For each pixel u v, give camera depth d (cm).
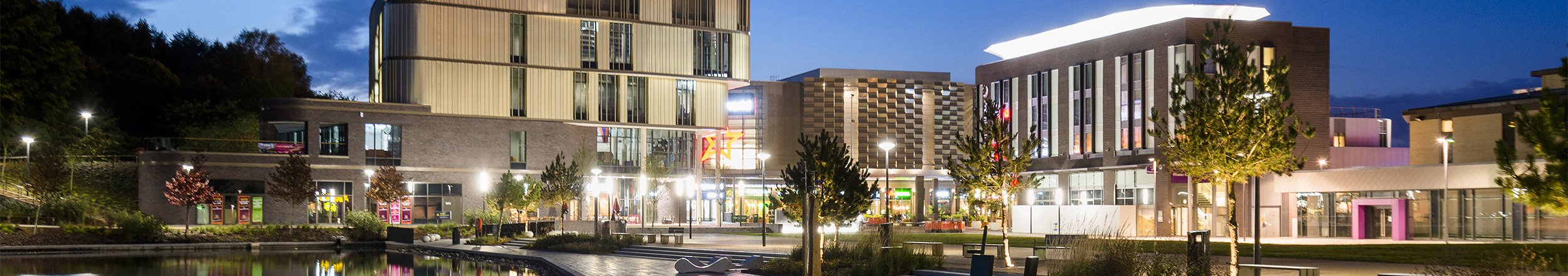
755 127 11856
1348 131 6644
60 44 5625
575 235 4462
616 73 8031
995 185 2934
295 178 5866
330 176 6812
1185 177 5828
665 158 8294
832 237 3606
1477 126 5522
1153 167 5591
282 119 6769
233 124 8306
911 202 11519
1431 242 4550
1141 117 6159
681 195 8338
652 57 8188
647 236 4422
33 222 5025
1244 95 2003
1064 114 6819
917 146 12288
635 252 3997
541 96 7756
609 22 8050
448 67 7431
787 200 3069
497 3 7638
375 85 8438
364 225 5441
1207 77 2017
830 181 3008
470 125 7444
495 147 7531
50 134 6819
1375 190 5219
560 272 3284
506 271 3412
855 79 12144
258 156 6519
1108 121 6431
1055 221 6212
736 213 10775
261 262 3844
